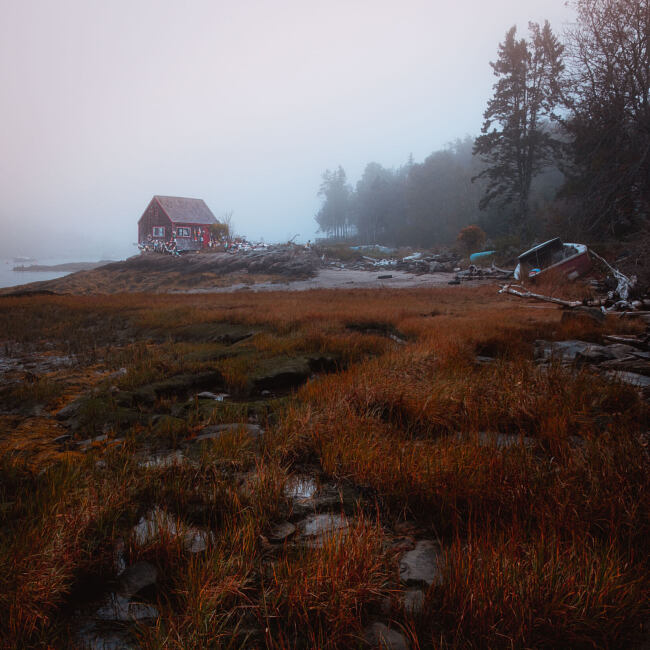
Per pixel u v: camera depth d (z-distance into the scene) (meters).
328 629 1.85
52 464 3.76
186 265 47.31
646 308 12.88
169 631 1.75
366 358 7.60
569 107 31.33
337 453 3.61
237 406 5.38
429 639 1.82
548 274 21.41
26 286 43.47
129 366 7.67
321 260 49.22
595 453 3.23
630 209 27.77
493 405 4.66
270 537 2.57
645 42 26.77
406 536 2.62
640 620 1.85
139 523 2.73
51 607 1.99
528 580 1.94
